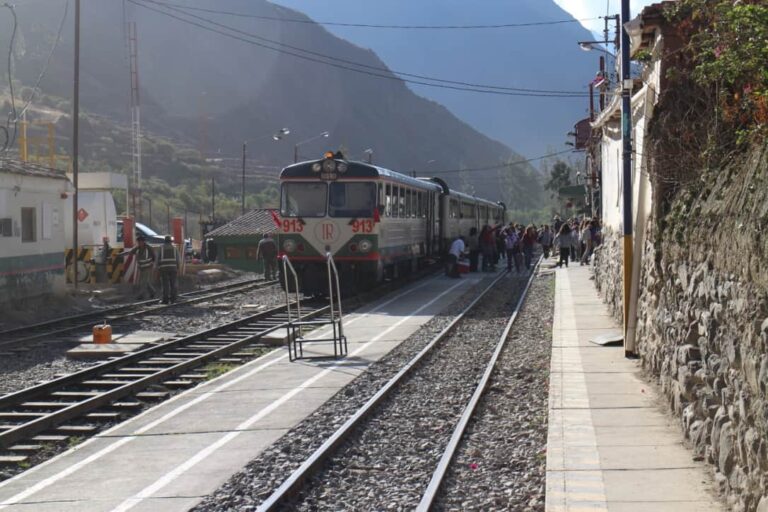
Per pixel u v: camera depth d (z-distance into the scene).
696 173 9.77
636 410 9.54
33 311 22.38
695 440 7.70
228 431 9.66
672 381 9.27
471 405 10.50
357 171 24.09
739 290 6.30
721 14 8.54
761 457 5.48
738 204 6.54
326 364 14.02
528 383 12.20
